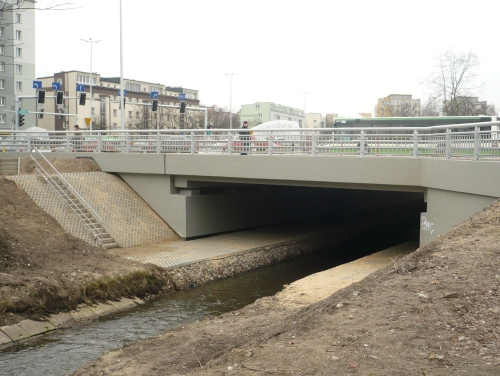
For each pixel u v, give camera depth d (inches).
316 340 237.0
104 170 889.5
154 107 1425.9
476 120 1212.5
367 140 659.4
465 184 486.0
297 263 790.5
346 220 1140.5
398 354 212.7
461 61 1651.1
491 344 215.5
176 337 342.3
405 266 330.3
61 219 703.7
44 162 893.8
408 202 1352.1
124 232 764.0
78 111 2957.7
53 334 448.1
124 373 282.5
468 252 328.8
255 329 332.2
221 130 784.3
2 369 370.6
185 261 660.1
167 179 837.8
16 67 2278.5
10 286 467.8
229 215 901.2
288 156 711.1
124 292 550.6
